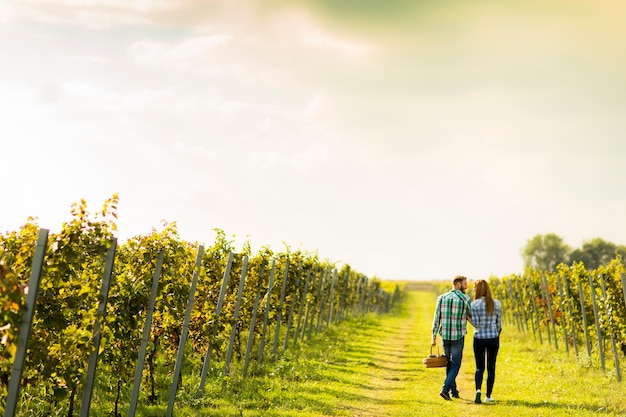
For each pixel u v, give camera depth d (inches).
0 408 256.8
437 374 593.6
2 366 241.0
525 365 653.3
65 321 283.6
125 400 406.6
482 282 445.7
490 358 442.3
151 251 335.9
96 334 278.7
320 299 943.0
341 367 618.5
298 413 393.1
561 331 890.1
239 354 602.5
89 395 283.0
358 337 962.1
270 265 620.1
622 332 534.9
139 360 339.0
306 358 660.7
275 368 565.6
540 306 944.3
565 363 655.1
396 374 595.2
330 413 400.2
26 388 314.3
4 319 232.5
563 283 756.6
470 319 443.8
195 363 514.9
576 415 388.5
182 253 348.5
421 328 1244.5
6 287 227.8
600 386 506.6
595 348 665.6
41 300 278.5
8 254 256.4
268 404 415.5
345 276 1243.8
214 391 444.8
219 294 475.5
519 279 1126.4
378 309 1902.1
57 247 264.4
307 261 814.5
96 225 272.2
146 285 336.5
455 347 443.2
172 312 372.2
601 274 563.2
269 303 641.0
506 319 1432.1
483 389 503.5
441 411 409.4
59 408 354.9
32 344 274.2
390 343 904.3
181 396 416.5
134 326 329.1
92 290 279.0
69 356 282.0
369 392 488.7
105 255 278.7
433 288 4554.6
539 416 386.9
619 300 542.0
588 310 711.1
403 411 411.2
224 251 541.3
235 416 373.7
